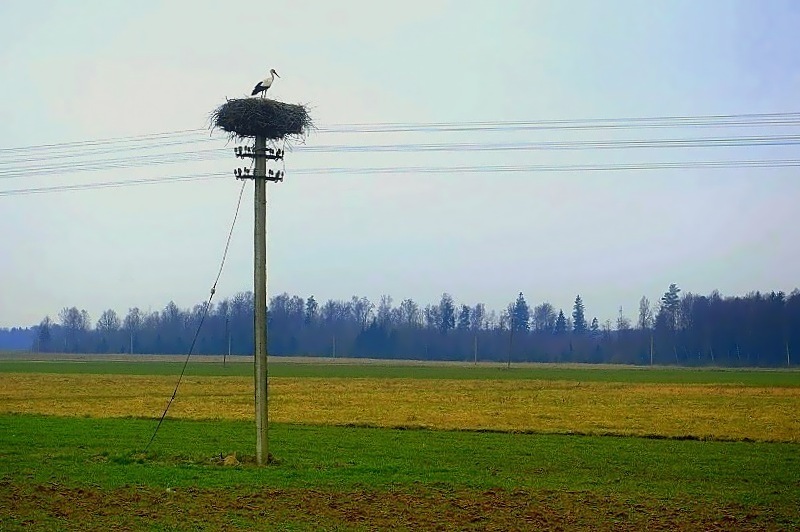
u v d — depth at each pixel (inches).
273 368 7116.1
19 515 1108.5
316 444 1963.6
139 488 1312.7
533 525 1111.0
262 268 1540.4
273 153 1536.7
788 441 2156.7
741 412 3038.9
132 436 2070.6
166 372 6013.8
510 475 1533.0
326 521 1108.5
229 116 1501.0
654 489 1401.3
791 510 1234.6
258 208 1525.6
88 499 1222.3
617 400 3612.2
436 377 5767.7
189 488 1315.2
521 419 2706.7
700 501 1294.3
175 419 2566.4
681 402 3523.6
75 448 1824.6
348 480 1423.5
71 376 5290.4
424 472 1540.4
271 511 1161.4
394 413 2893.7
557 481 1470.2
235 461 1568.7
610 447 1979.6
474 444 2003.0
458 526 1097.4
